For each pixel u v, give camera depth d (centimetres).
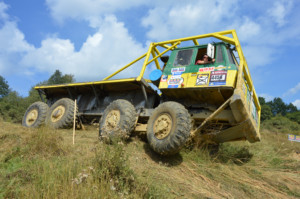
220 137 548
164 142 480
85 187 287
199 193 376
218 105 545
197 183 420
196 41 670
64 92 936
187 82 541
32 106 883
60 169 340
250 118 504
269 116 4141
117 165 340
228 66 504
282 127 2455
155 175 408
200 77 528
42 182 297
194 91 540
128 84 689
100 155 360
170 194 353
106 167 328
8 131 502
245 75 566
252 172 518
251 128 520
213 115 505
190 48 587
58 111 784
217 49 543
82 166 355
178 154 532
